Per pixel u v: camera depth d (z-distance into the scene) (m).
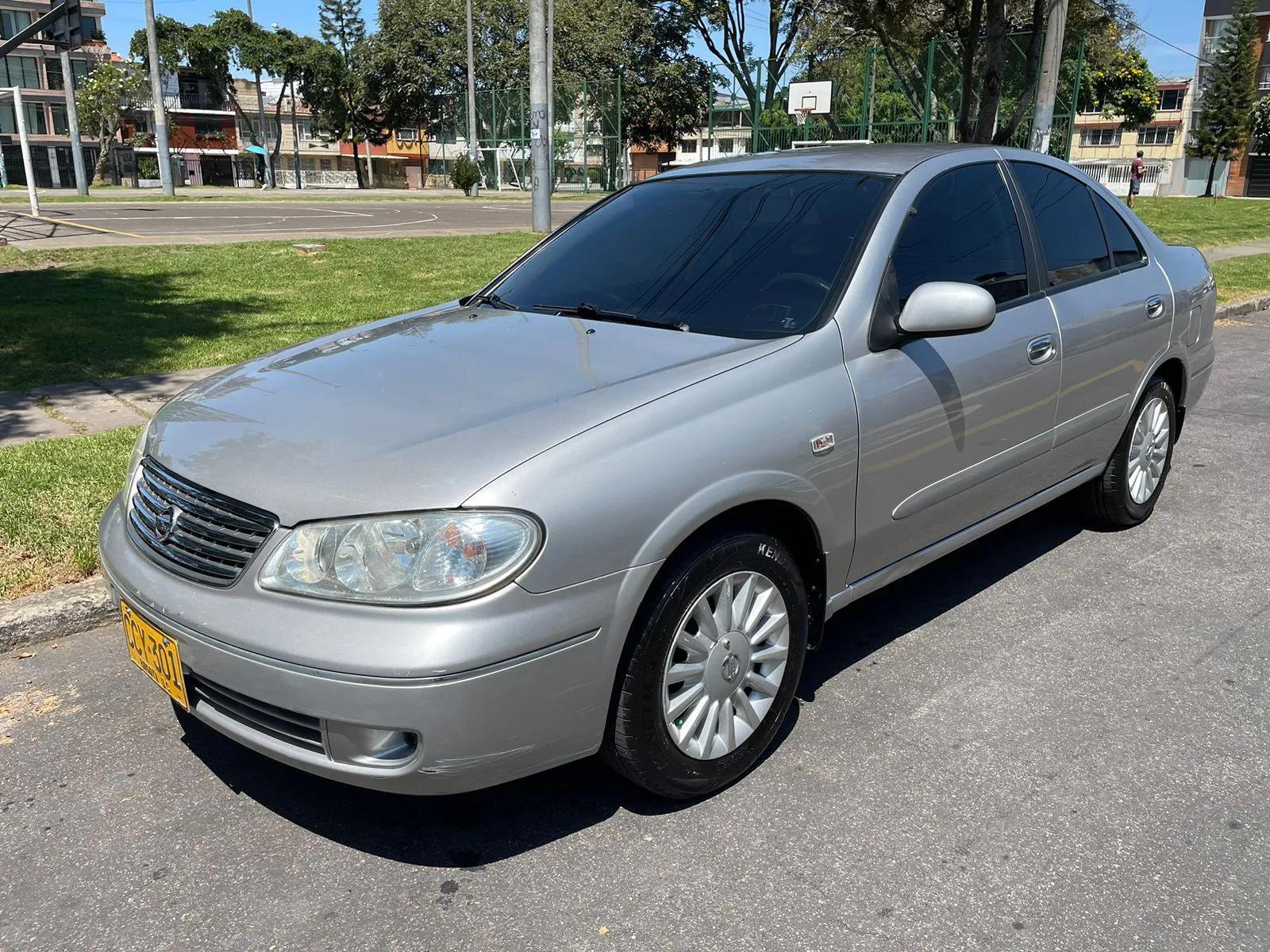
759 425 2.66
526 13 48.50
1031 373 3.62
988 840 2.59
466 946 2.25
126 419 6.02
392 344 3.24
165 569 2.52
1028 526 4.88
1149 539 4.69
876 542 3.12
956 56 26.38
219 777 2.89
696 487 2.48
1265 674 3.46
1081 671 3.47
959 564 4.42
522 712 2.27
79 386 6.82
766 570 2.74
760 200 3.59
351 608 2.20
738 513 2.71
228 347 8.04
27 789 2.83
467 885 2.45
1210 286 4.99
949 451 3.31
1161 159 56.16
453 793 2.30
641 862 2.52
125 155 62.19
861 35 27.03
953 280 3.40
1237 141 47.69
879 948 2.23
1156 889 2.41
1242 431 6.57
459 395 2.67
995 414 3.49
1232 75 46.97
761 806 2.74
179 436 2.73
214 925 2.32
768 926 2.30
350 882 2.46
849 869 2.49
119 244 15.76
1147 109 55.94
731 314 3.13
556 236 4.10
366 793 2.83
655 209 3.85
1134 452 4.62
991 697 3.30
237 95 75.38
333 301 10.28
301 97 68.25
